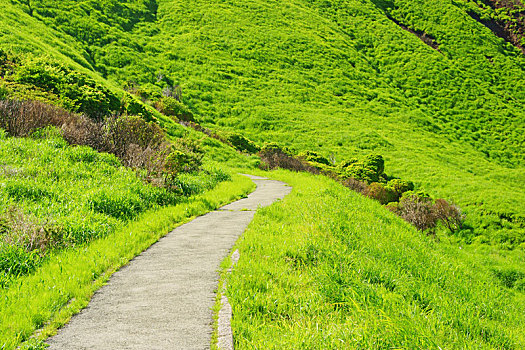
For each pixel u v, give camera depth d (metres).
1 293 4.70
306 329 3.88
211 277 5.58
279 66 72.94
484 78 81.38
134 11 76.00
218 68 67.44
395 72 80.00
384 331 3.87
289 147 48.50
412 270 7.64
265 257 6.44
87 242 7.16
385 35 91.31
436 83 76.44
